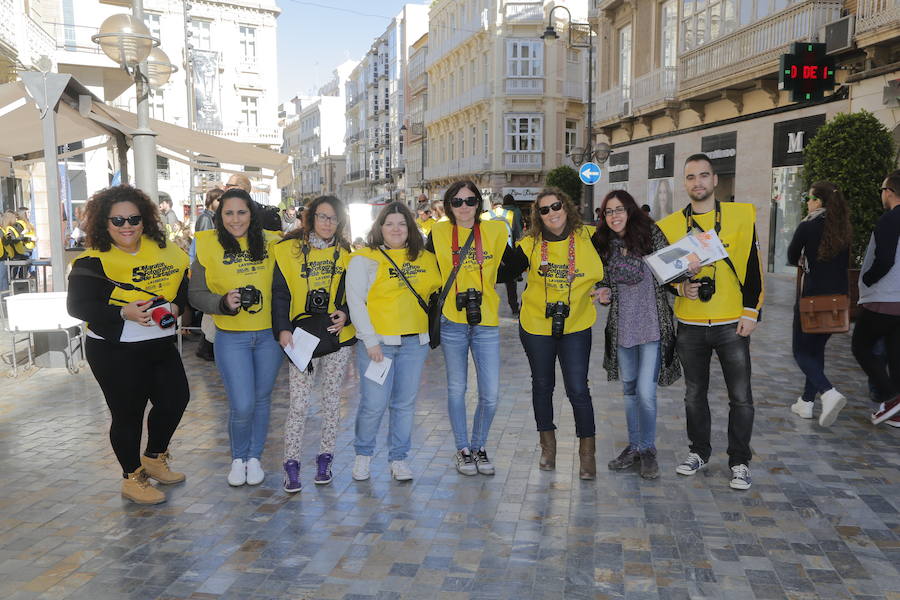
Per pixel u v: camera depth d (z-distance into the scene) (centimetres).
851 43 1355
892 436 547
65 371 782
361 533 387
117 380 414
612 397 672
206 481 466
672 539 377
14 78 1784
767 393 675
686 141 2070
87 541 378
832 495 434
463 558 358
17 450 525
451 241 457
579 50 4006
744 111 1811
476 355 471
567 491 445
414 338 454
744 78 1683
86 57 2323
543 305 461
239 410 444
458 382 472
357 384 738
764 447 523
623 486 452
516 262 462
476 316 444
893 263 550
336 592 326
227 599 321
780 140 1677
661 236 457
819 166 1077
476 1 4222
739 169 1834
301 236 445
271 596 323
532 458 507
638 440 480
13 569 348
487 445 536
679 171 2109
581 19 3922
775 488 446
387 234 441
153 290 425
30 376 761
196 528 394
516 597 322
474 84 4353
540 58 3922
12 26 1680
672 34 2092
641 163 2330
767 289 1494
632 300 461
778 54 1559
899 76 1276
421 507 421
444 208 460
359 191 8075
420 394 697
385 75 6869
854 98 1414
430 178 5047
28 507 423
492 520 402
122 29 846
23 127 1070
